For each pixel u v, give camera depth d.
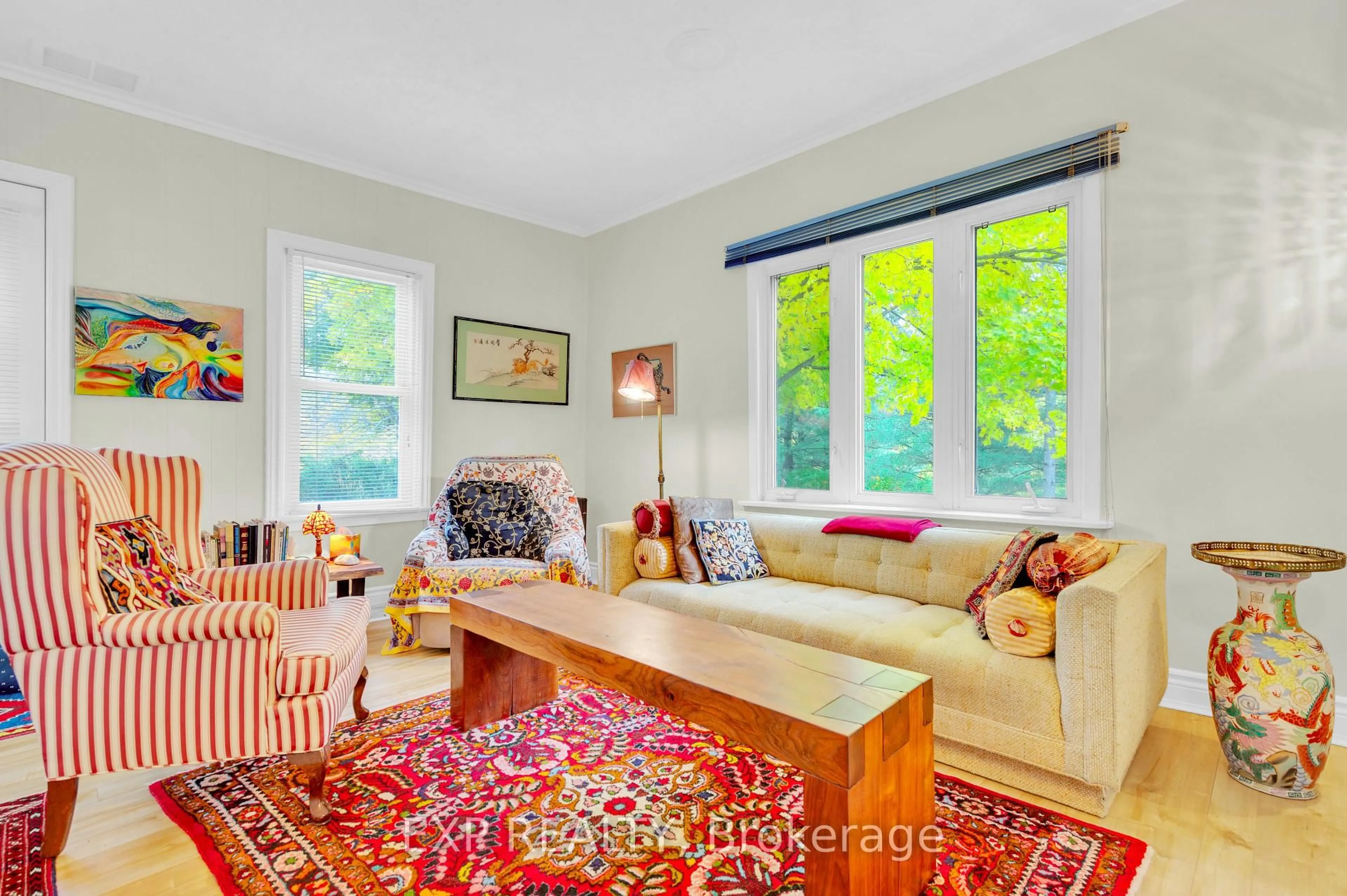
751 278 3.76
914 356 3.16
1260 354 2.22
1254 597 1.85
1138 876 1.46
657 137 3.41
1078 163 2.56
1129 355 2.48
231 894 1.40
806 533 2.98
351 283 3.73
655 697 1.54
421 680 2.72
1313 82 2.13
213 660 1.62
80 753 1.55
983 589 2.22
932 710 1.48
